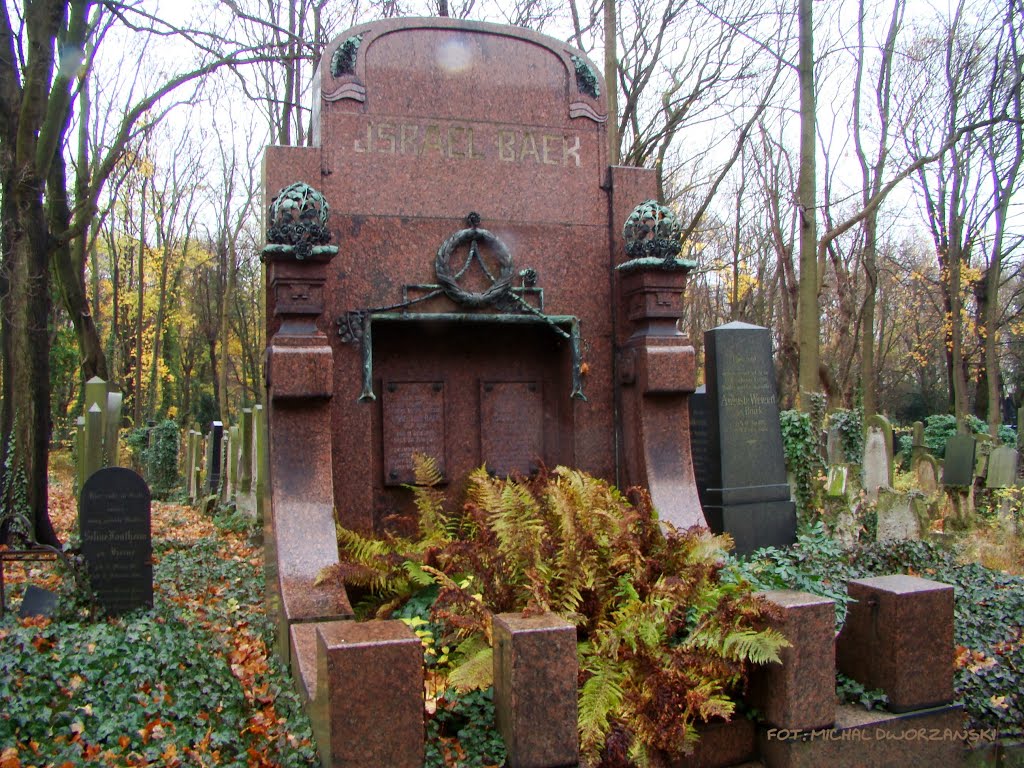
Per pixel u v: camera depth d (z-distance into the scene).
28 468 9.34
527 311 7.55
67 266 17.22
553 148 7.79
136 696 4.75
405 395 7.51
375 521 7.34
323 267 6.51
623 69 18.47
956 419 24.20
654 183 7.95
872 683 5.16
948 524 12.73
